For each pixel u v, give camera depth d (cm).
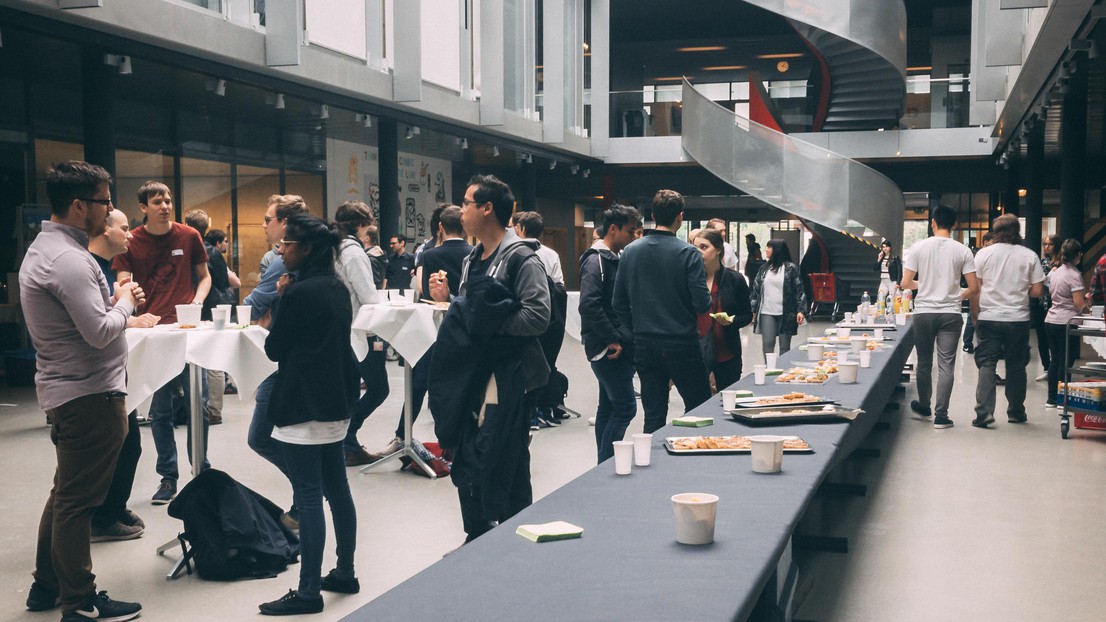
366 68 1235
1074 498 546
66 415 345
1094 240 2133
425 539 460
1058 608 372
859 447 666
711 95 2241
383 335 569
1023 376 801
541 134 1836
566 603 181
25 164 1162
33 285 336
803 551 448
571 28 2039
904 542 461
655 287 498
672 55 3538
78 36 853
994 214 2642
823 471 298
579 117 2072
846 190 1967
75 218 342
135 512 513
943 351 793
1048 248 913
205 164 1405
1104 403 741
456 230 630
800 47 3422
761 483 277
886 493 561
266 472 607
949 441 723
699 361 501
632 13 3019
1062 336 886
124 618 354
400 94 1289
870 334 841
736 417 385
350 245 497
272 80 1114
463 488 384
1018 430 771
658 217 504
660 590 188
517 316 356
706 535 218
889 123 2255
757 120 2177
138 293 359
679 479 284
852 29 1941
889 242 1925
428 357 641
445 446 363
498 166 2223
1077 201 1334
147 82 1127
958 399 953
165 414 543
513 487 379
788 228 2856
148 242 541
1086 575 411
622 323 524
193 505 409
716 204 2828
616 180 2562
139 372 434
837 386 481
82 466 349
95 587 361
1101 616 363
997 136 1884
